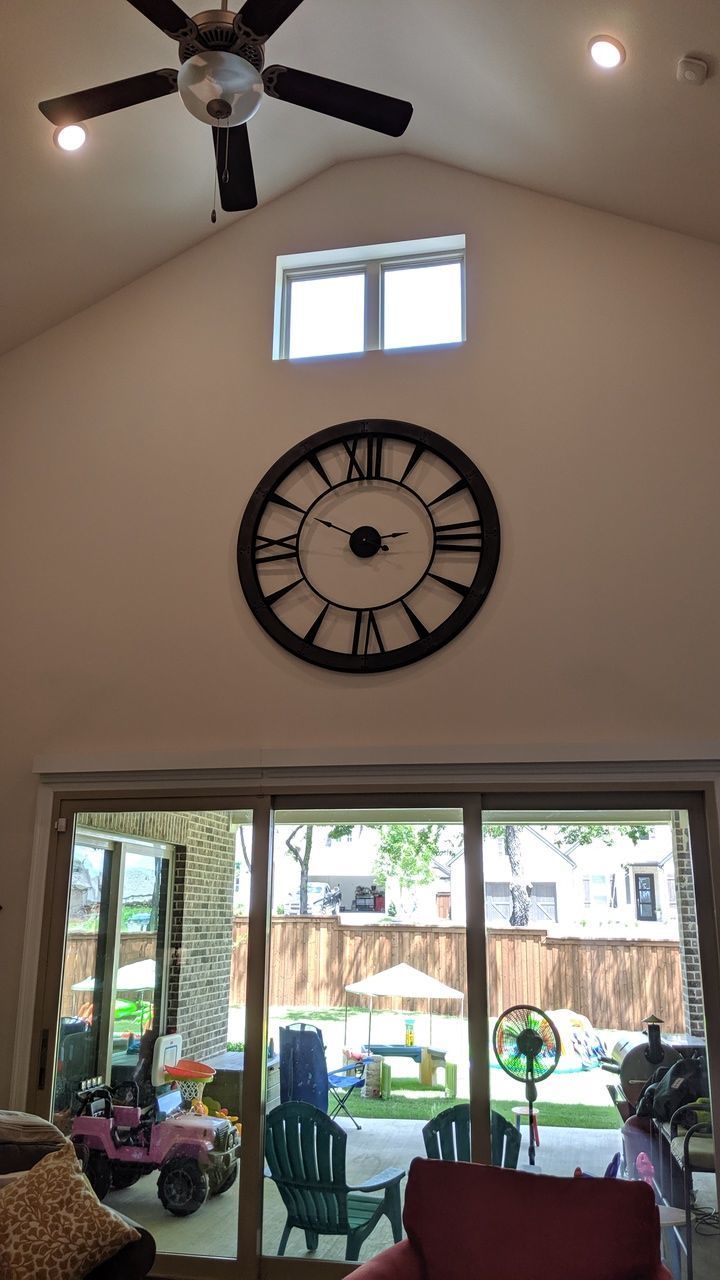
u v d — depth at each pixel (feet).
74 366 17.60
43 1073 14.90
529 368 15.76
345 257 17.29
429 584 15.21
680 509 14.78
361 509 15.75
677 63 13.02
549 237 16.31
